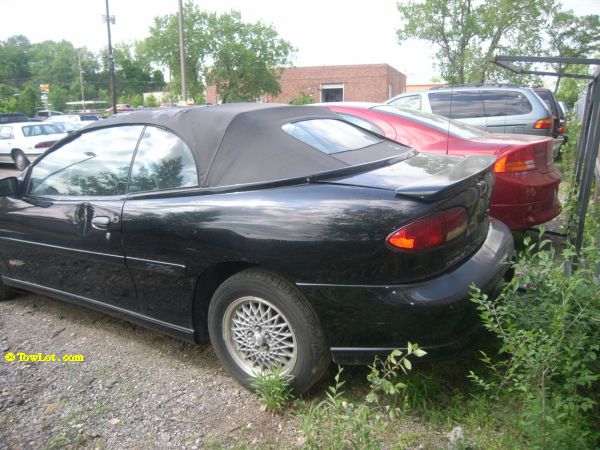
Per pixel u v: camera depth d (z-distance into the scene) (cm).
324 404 271
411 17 2109
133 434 258
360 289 246
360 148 324
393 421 254
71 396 292
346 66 4481
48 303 422
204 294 301
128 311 332
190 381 303
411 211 242
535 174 446
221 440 251
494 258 282
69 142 372
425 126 508
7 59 9150
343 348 257
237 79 3919
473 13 2000
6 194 377
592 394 246
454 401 263
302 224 254
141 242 303
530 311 265
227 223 270
